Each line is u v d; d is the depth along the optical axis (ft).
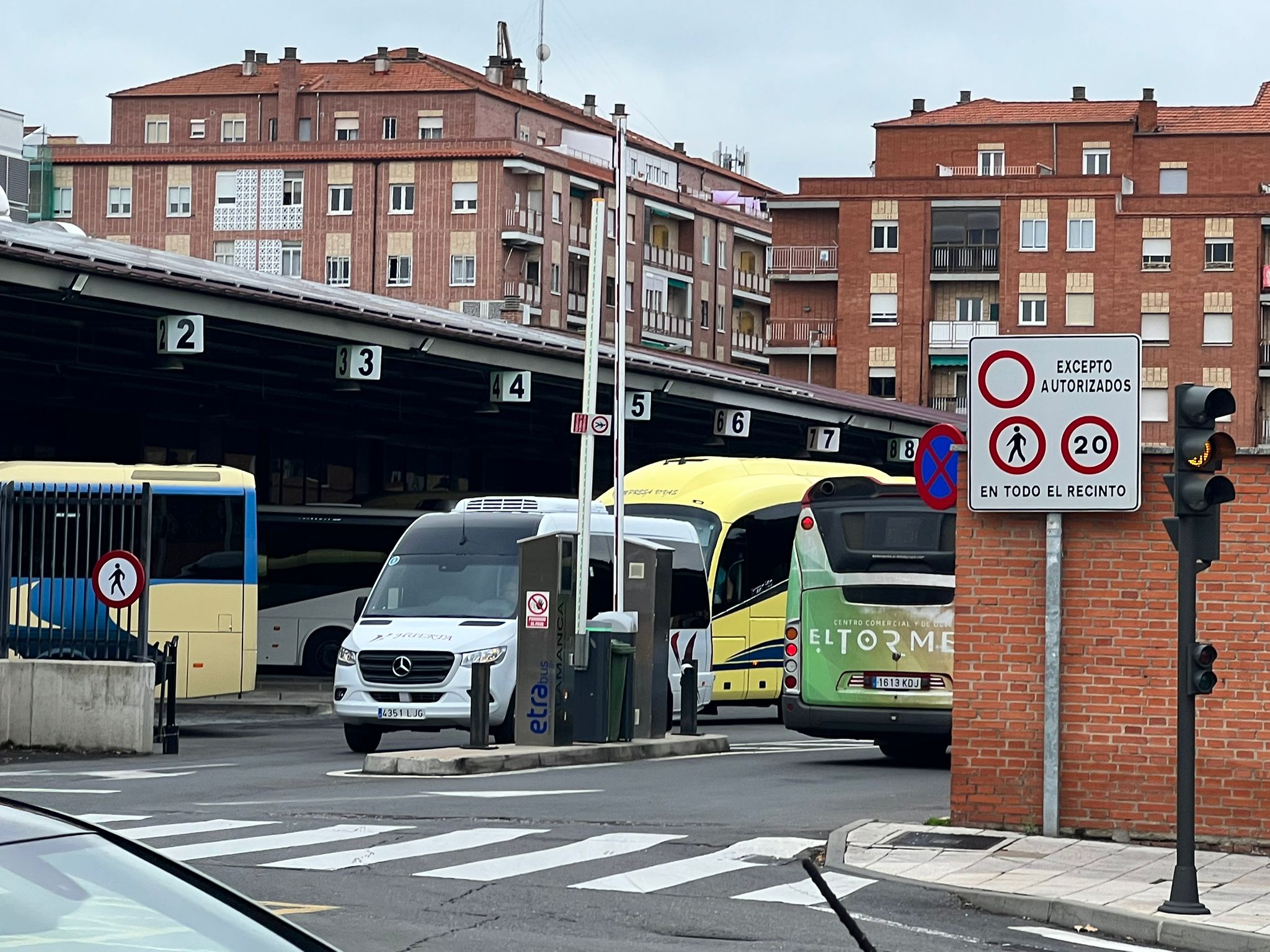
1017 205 274.98
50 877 12.87
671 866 40.55
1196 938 33.06
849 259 281.54
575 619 71.05
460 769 61.87
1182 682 35.50
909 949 32.12
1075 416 44.06
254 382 120.16
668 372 124.36
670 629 86.33
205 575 93.45
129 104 333.01
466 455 185.37
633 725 71.56
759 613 98.37
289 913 34.04
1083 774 44.50
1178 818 35.35
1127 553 44.34
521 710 68.13
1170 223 269.23
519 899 36.35
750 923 34.24
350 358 102.78
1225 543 43.55
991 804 45.32
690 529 92.68
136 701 71.82
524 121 327.47
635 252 314.55
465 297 295.28
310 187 303.07
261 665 132.67
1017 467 44.32
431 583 76.23
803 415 141.59
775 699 99.04
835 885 38.45
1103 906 35.27
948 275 277.23
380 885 37.70
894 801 53.16
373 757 62.44
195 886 13.29
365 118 321.73
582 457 74.74
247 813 49.29
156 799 53.47
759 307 353.51
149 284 87.40
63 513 88.84
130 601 73.20
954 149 300.61
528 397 113.70
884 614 66.59
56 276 82.94
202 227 306.14
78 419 144.87
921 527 66.64
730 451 161.38
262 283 103.55
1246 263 265.95
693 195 350.64
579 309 308.19
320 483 169.99
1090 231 272.10
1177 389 36.11
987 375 44.50
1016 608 45.09
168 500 92.94
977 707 45.34
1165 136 294.25
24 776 61.82
